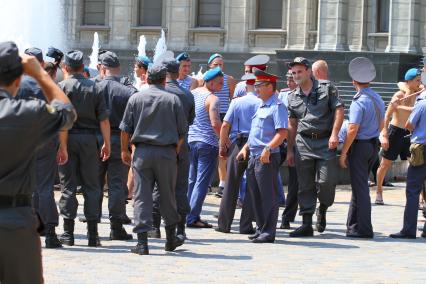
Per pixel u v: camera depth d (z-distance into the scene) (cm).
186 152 2686
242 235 2898
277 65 8288
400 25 8088
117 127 2730
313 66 2941
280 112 2716
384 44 8369
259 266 2328
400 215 3509
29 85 2283
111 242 2678
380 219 3378
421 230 3139
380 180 3853
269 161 2728
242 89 3419
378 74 7925
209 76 3017
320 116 2825
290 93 2884
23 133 1302
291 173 3033
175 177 2480
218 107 3014
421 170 2903
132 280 2097
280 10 8875
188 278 2136
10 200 1327
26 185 1329
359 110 2838
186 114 2695
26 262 1329
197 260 2394
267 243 2734
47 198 2520
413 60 7975
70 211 2577
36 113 1303
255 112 2914
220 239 2800
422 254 2606
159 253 2491
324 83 2844
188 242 2716
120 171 2712
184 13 8994
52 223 2531
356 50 8375
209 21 9019
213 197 3931
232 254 2509
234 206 2944
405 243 2811
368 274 2250
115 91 2731
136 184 2452
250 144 2755
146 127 2434
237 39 8912
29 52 2502
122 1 9119
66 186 2570
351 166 2889
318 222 2977
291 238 2858
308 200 2889
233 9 8919
